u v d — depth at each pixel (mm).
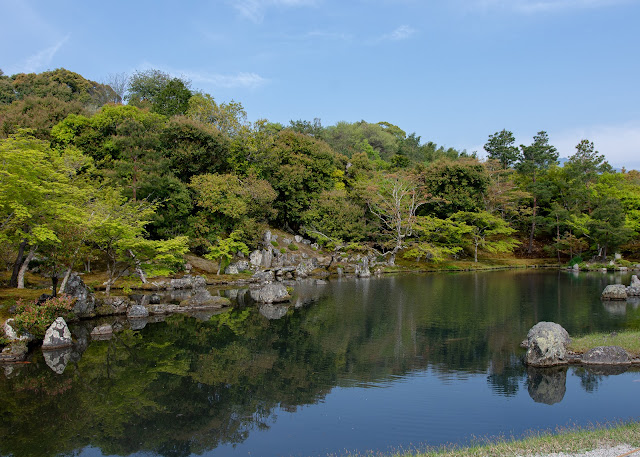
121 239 28250
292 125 85812
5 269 33094
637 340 18953
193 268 45438
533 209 68062
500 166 75875
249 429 12836
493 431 12094
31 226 25031
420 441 11586
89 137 44875
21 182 22156
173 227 44625
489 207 66625
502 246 62594
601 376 16406
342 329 25062
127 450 11812
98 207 28812
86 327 26219
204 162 49906
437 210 63406
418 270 58031
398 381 16531
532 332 18672
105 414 14211
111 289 34562
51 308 22812
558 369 17312
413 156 96250
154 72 73375
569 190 66438
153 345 22328
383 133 101688
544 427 12195
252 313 30438
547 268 61969
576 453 8727
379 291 39438
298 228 61906
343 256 58250
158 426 13273
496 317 27203
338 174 66750
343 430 12516
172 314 30297
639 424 10938
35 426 13391
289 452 11312
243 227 48281
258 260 50281
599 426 11766
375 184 60094
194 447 11867
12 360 19656
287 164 59562
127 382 17031
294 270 50906
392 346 21297
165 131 47438
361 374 17453
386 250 64750
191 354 20688
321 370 18062
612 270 57375
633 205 65375
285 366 18688
